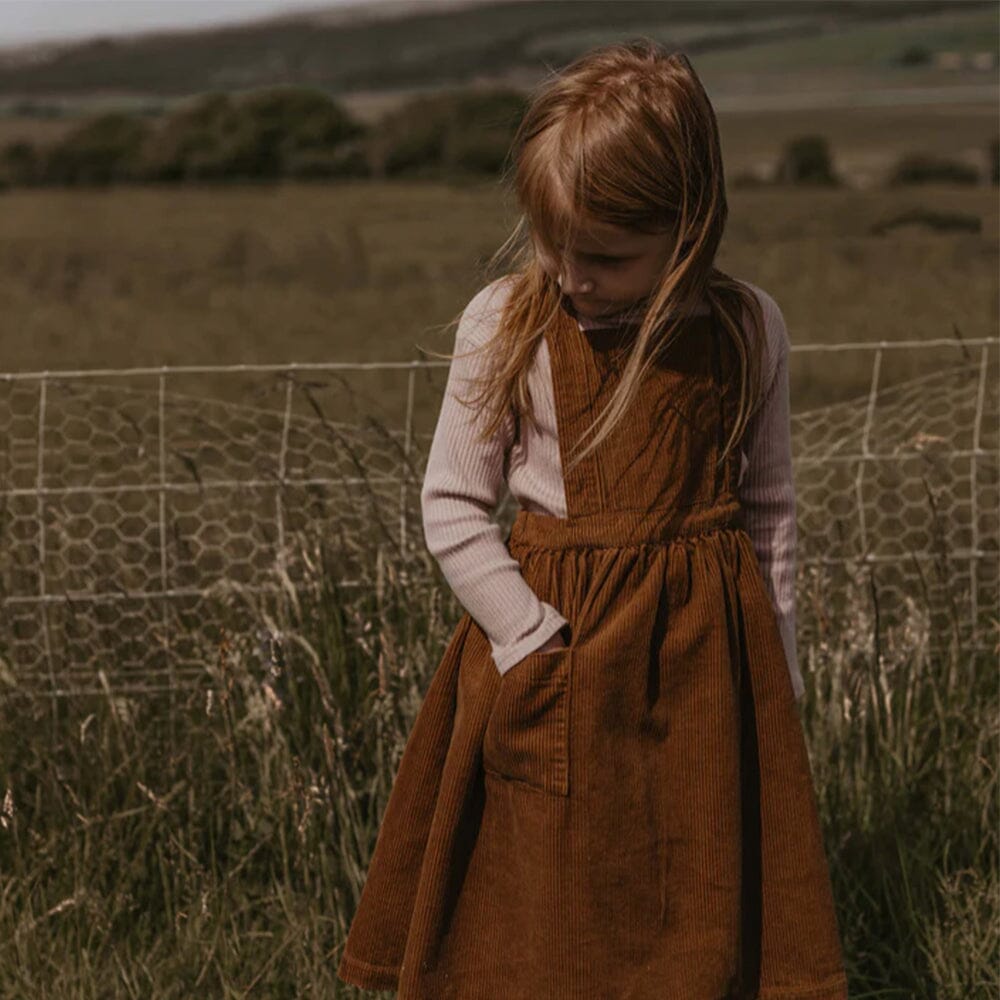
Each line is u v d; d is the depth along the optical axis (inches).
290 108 1121.4
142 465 137.9
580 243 67.2
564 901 72.1
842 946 97.5
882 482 155.9
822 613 108.7
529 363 72.2
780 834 75.5
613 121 66.0
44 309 434.9
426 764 76.6
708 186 68.7
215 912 97.0
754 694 74.9
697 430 72.8
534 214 67.9
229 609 114.3
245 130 1105.4
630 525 72.0
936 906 98.7
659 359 71.8
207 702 102.6
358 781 104.0
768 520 78.3
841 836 103.0
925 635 113.0
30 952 93.0
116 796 105.1
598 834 71.7
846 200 682.2
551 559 72.9
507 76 2399.1
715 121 69.6
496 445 74.2
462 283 456.8
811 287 423.2
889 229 556.4
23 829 102.7
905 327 352.5
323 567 107.9
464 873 75.7
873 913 100.6
